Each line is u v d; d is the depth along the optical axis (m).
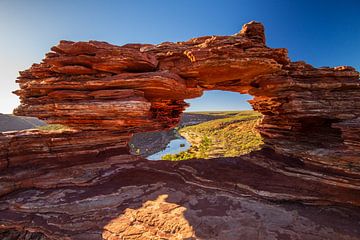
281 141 19.22
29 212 11.05
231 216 10.31
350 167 12.27
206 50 15.09
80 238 9.13
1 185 12.55
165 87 16.14
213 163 18.44
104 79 15.66
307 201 11.77
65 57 15.06
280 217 10.26
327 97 16.78
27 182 13.58
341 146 14.80
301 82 17.22
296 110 16.58
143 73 15.66
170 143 137.25
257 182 14.11
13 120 135.38
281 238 8.71
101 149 17.42
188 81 18.25
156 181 14.77
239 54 15.08
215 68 15.77
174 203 11.66
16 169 14.09
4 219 10.52
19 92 16.73
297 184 13.29
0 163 13.57
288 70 17.64
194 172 16.34
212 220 9.95
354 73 16.98
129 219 10.23
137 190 13.30
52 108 15.70
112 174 15.56
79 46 14.73
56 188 13.55
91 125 16.75
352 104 16.27
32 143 14.95
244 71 16.58
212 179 14.96
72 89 15.94
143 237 9.01
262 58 14.95
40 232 9.80
